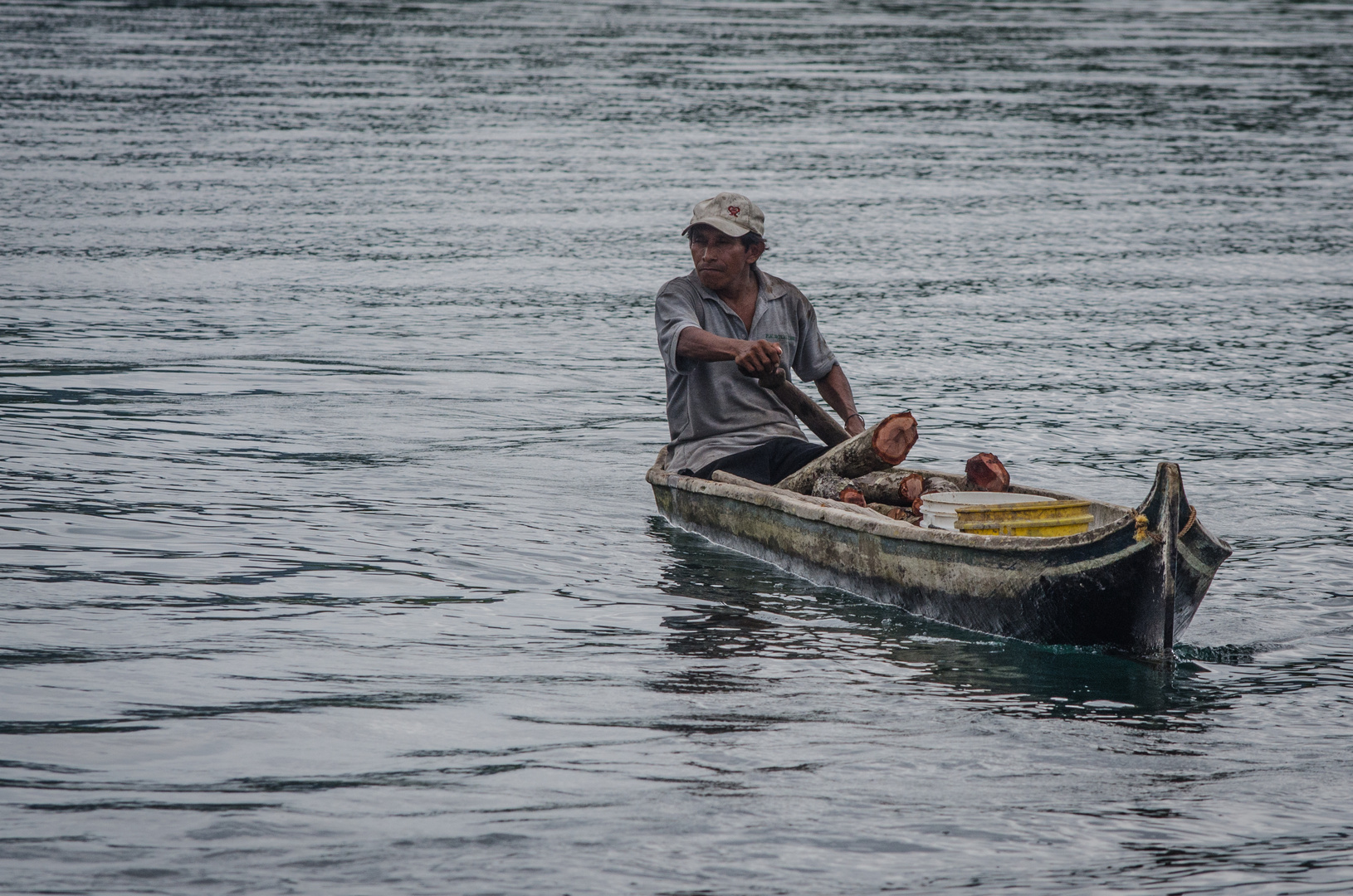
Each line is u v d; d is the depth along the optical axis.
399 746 12.99
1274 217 52.16
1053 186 57.88
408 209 50.81
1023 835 11.57
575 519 20.92
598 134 68.00
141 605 16.61
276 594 17.19
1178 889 10.77
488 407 27.78
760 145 66.06
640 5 140.38
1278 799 12.31
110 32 102.88
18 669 14.52
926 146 66.75
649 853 11.15
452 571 18.36
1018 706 14.30
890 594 17.33
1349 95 83.94
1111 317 37.12
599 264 42.97
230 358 30.94
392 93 79.19
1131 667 15.50
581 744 13.12
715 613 17.02
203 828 11.37
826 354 21.12
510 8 133.12
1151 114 76.81
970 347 33.62
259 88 79.12
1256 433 26.53
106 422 25.42
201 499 21.11
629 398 28.86
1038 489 18.62
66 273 39.22
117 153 59.41
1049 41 111.88
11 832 11.21
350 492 21.88
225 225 46.91
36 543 18.72
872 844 11.38
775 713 13.97
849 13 134.38
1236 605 17.67
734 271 20.23
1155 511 15.17
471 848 11.16
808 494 19.34
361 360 31.31
